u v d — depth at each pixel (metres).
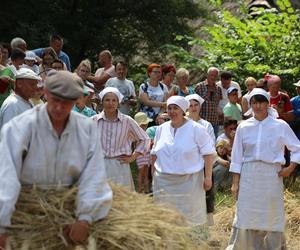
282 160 7.53
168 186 7.50
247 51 15.92
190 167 7.47
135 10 20.84
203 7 21.55
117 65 11.57
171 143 7.51
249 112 9.26
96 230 4.24
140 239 4.30
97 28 20.69
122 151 7.61
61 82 4.09
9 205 3.99
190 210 7.48
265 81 12.02
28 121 4.15
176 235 4.50
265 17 16.38
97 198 4.18
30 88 6.60
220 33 16.58
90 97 9.97
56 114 4.14
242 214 7.61
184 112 7.57
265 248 7.71
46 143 4.18
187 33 21.27
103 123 7.58
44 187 4.27
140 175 9.80
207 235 7.60
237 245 7.70
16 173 4.07
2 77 8.42
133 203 4.56
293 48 15.66
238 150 7.67
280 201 7.59
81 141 4.25
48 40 18.86
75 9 20.23
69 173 4.27
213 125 12.06
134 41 21.05
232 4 21.67
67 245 4.17
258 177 7.52
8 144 4.11
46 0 19.64
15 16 19.14
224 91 12.45
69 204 4.28
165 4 20.97
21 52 9.75
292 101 12.04
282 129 7.51
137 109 11.77
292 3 19.36
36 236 4.18
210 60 16.34
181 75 11.61
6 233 4.13
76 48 20.19
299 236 9.18
